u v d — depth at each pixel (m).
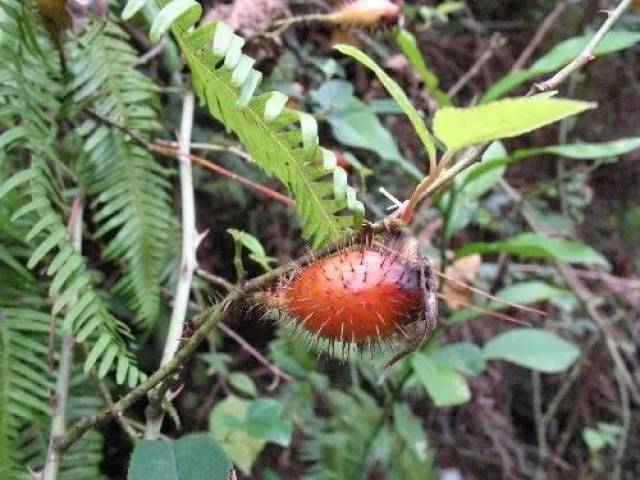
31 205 0.15
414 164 0.30
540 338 0.26
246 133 0.14
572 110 0.09
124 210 0.19
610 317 0.37
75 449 0.17
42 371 0.17
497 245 0.23
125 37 0.19
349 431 0.25
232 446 0.21
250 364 0.26
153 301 0.19
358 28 0.22
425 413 0.30
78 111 0.18
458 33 0.37
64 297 0.15
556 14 0.36
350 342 0.13
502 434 0.33
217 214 0.26
